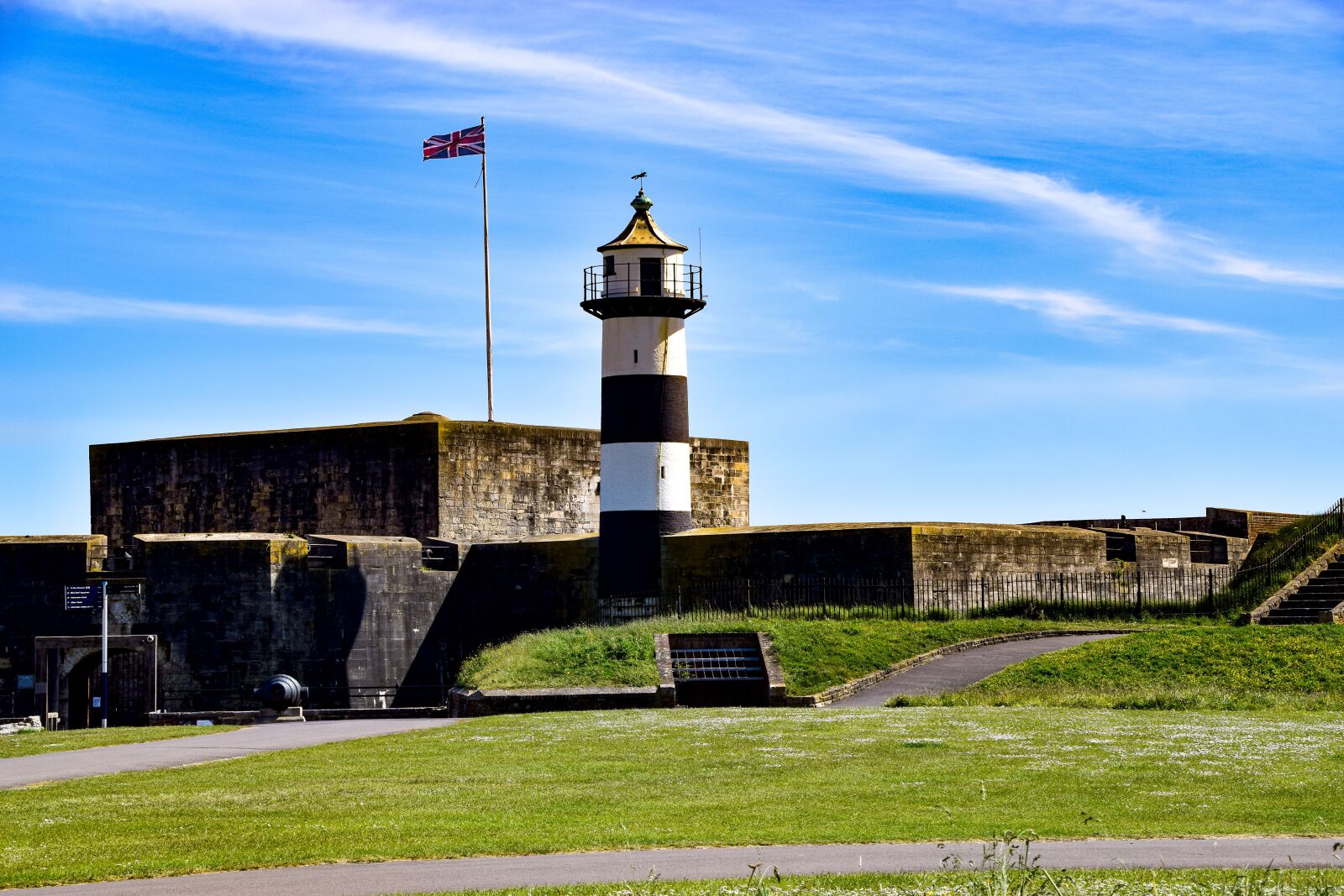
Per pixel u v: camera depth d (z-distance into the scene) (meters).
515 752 33.62
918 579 55.75
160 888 21.05
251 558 57.34
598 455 71.94
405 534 65.81
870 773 29.72
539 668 47.34
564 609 62.28
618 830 24.55
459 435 66.00
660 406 60.06
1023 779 28.67
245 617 57.22
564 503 70.31
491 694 44.66
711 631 49.38
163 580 57.56
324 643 58.56
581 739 35.41
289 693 48.09
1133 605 57.69
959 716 38.12
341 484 67.50
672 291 60.03
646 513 59.84
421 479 65.50
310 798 28.12
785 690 45.25
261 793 28.84
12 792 29.58
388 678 60.59
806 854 22.58
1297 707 39.53
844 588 56.75
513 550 63.62
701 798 27.53
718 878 20.88
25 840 24.47
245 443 69.94
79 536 59.16
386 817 26.02
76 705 58.16
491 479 67.25
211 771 32.12
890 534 56.12
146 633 57.41
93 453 74.06
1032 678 45.12
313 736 39.34
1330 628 47.91
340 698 58.72
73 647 57.12
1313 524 62.72
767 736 34.88
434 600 63.00
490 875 21.50
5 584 57.88
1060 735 34.00
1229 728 34.81
